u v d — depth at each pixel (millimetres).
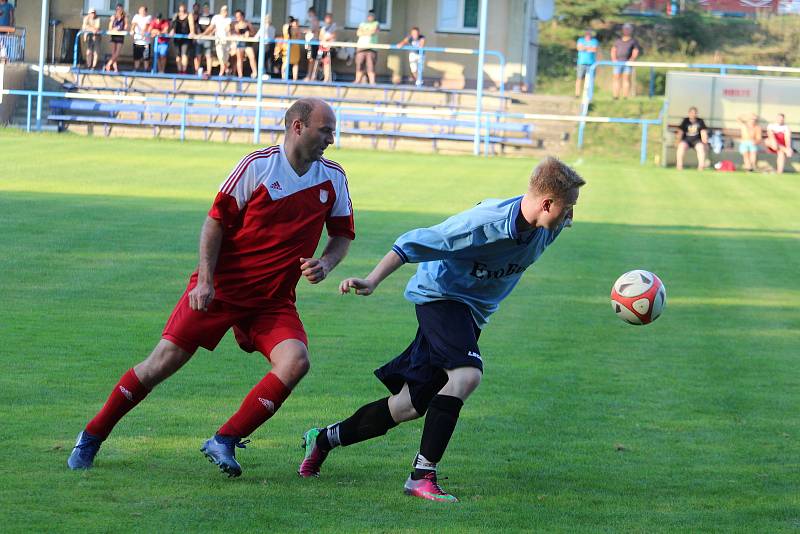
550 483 9328
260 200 8758
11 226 23734
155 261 20328
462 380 8820
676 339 15891
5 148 44062
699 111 50094
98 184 32938
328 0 61688
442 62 61406
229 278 8961
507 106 57031
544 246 9133
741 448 10578
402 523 8070
